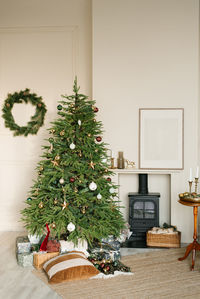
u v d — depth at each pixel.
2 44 4.98
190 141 4.38
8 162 4.99
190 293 2.77
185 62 4.39
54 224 3.43
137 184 4.63
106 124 4.48
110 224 3.62
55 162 3.58
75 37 4.91
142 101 4.44
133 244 4.16
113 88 4.47
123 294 2.75
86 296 2.71
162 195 4.59
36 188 3.84
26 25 4.95
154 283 2.96
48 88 4.95
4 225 4.98
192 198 3.40
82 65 4.91
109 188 3.74
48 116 4.95
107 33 4.47
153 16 4.41
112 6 4.46
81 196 3.53
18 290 2.83
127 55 4.45
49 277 3.03
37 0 4.93
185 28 4.38
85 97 3.80
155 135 4.43
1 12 4.96
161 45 4.41
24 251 3.49
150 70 4.43
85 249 3.45
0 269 3.33
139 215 4.38
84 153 3.63
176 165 4.39
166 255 3.75
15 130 4.96
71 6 4.90
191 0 4.36
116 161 4.48
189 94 4.38
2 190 5.00
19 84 4.97
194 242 3.38
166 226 4.25
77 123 3.71
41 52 4.96
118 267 3.25
